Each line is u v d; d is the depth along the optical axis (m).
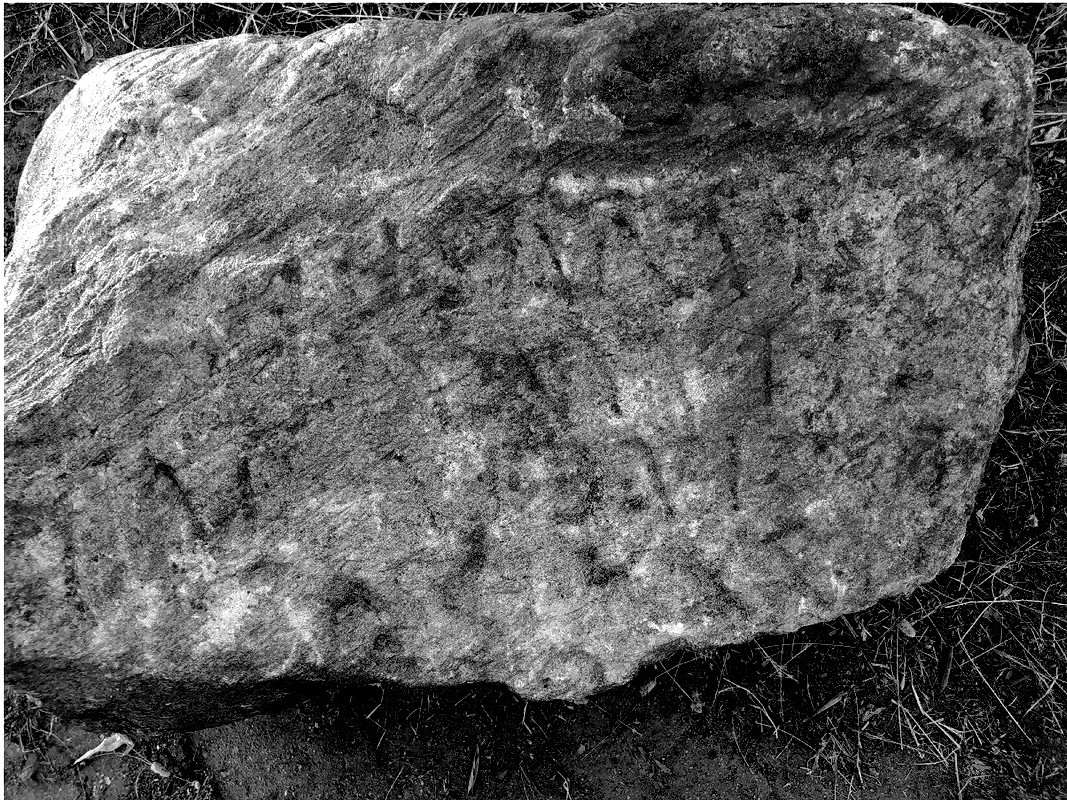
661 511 1.41
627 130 1.26
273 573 1.36
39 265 1.37
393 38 1.32
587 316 1.35
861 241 1.32
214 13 2.19
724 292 1.34
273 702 1.52
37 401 1.30
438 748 1.96
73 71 2.22
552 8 2.11
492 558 1.41
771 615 1.44
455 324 1.35
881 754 1.92
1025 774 1.88
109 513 1.32
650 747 1.95
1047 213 1.98
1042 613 1.92
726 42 1.22
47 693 1.32
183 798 2.00
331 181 1.34
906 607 1.94
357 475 1.37
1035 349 1.96
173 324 1.33
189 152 1.37
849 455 1.39
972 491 1.45
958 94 1.25
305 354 1.34
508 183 1.30
